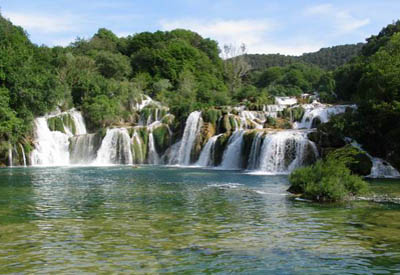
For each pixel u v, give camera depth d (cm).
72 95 7262
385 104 3706
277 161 4078
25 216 1716
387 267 1068
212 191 2533
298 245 1266
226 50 12062
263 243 1286
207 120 5466
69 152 5819
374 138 3856
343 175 2288
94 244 1271
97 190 2602
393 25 9475
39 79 5684
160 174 3828
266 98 7425
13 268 1048
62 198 2242
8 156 5109
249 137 4466
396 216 1692
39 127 5756
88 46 11538
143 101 7644
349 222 1580
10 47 5997
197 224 1555
